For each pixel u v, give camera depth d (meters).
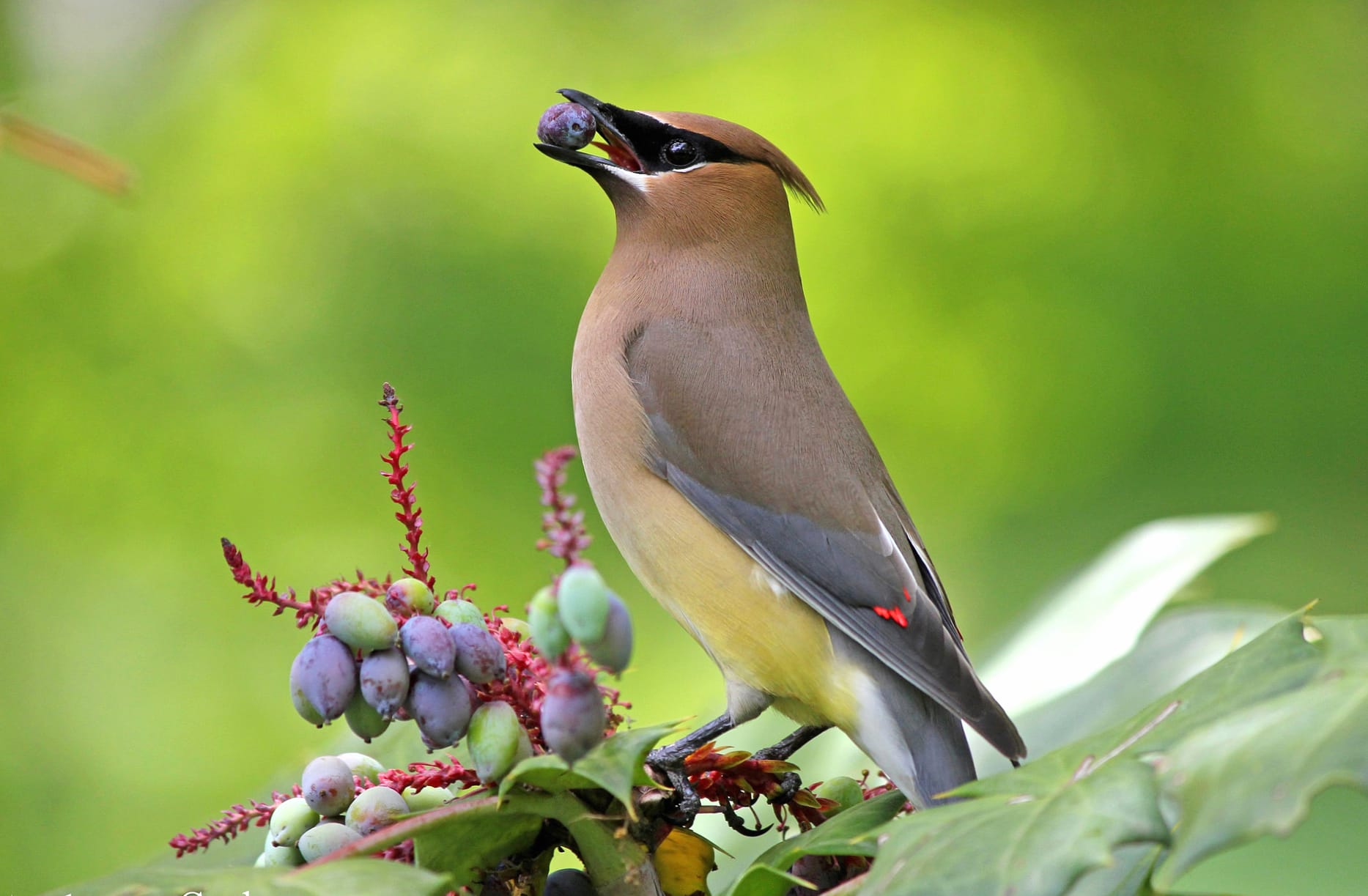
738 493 5.56
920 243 14.84
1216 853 2.45
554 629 3.01
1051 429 14.14
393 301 13.92
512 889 3.75
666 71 15.76
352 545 12.73
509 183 14.59
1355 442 13.67
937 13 15.77
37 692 12.45
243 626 12.56
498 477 13.01
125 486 13.05
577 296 13.98
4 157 14.03
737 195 6.19
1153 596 5.54
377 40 15.30
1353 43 15.94
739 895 3.38
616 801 3.60
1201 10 15.77
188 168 14.65
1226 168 15.29
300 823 3.57
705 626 5.61
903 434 14.38
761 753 4.90
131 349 13.68
